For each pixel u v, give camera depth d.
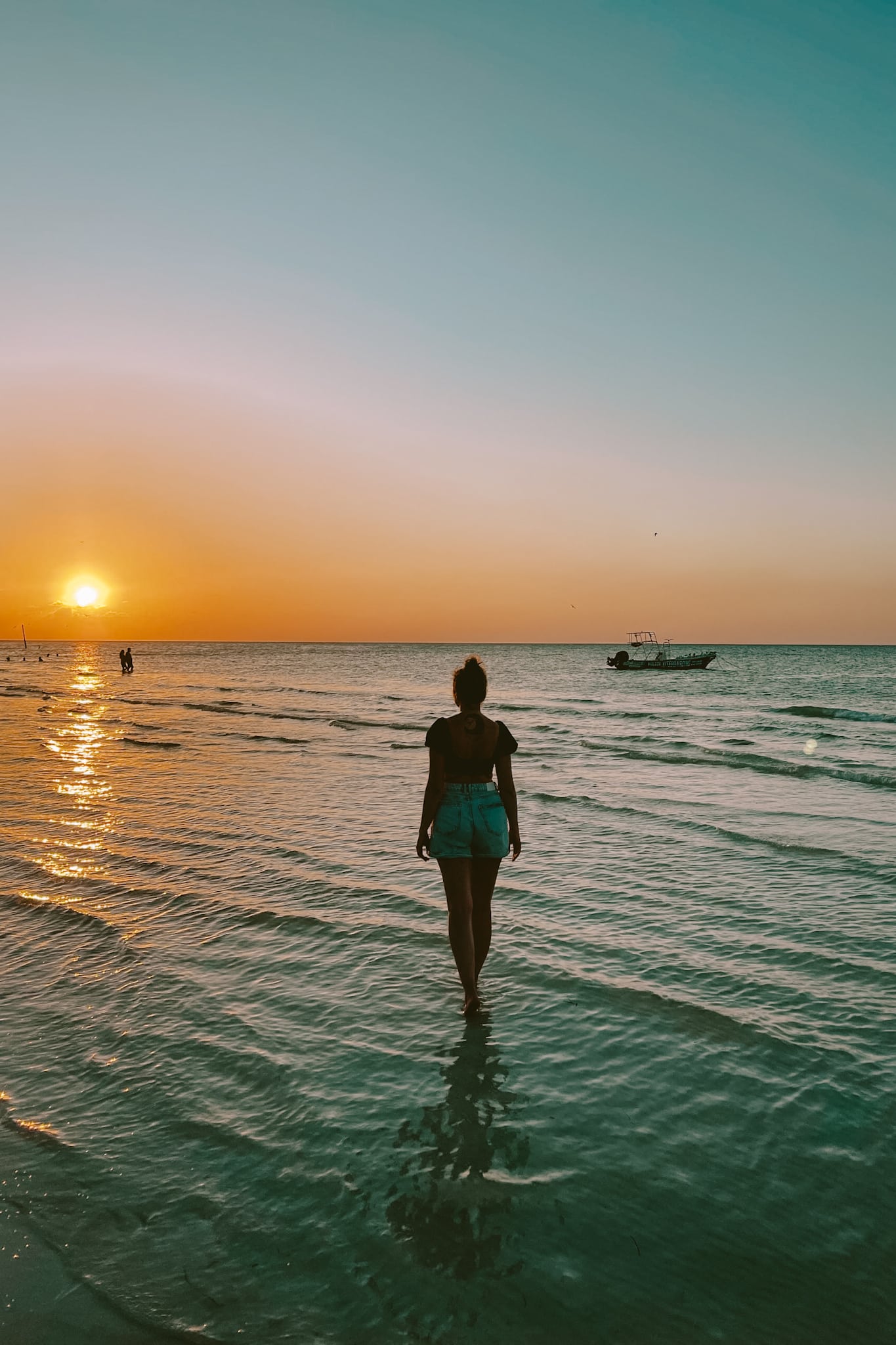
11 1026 4.87
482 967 5.68
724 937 6.27
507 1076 4.22
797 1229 3.05
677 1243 2.98
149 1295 2.74
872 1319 2.63
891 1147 3.56
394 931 6.40
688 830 9.98
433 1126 3.76
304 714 28.91
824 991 5.26
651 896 7.34
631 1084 4.13
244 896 7.36
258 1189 3.31
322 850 9.05
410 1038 4.66
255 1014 4.99
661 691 46.94
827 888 7.53
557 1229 3.06
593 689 49.25
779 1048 4.50
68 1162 3.51
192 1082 4.18
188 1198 3.26
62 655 150.75
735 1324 2.61
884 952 5.90
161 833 10.02
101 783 13.96
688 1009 5.00
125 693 43.16
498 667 94.25
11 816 11.21
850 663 110.06
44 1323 2.62
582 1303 2.69
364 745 19.67
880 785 13.41
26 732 23.53
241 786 13.55
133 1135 3.71
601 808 11.37
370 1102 3.97
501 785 5.04
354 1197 3.24
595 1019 4.88
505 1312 2.65
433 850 4.95
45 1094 4.08
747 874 8.03
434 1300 2.71
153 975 5.61
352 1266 2.87
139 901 7.30
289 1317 2.64
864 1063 4.32
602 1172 3.40
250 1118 3.85
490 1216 3.13
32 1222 3.12
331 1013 4.99
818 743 20.09
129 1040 4.65
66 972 5.70
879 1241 2.98
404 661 107.25
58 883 7.89
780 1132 3.69
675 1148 3.57
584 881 7.82
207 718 27.50
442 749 4.92
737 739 21.14
